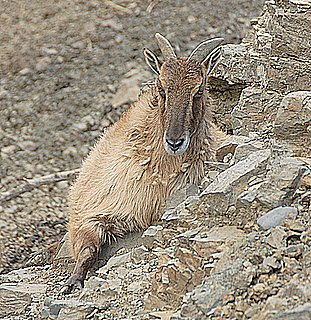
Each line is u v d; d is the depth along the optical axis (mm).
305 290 14461
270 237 16719
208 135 26047
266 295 15367
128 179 25750
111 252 25688
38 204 43125
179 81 24844
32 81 58031
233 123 30781
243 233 18406
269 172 19203
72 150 49938
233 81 33188
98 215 26031
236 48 34125
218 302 15508
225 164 22969
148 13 65125
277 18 27656
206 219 19469
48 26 65188
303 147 20656
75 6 67625
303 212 17594
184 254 18188
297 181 18453
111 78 57219
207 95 26719
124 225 25906
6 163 48344
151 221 25844
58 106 54656
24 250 38531
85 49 61438
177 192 25078
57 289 24578
